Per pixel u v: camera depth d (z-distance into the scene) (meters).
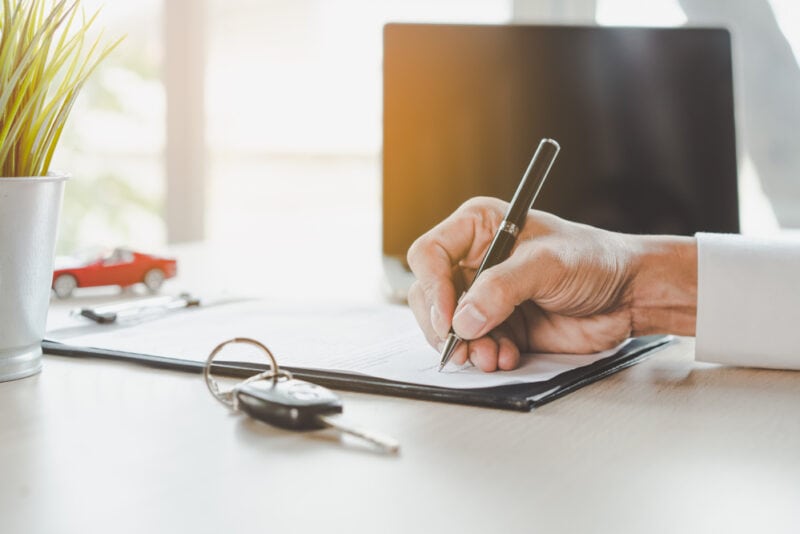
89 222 2.57
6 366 0.63
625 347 0.76
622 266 0.72
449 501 0.42
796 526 0.39
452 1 2.22
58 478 0.44
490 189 1.14
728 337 0.71
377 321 0.85
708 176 1.14
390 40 1.15
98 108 2.50
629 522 0.39
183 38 2.36
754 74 2.04
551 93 1.14
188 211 2.42
